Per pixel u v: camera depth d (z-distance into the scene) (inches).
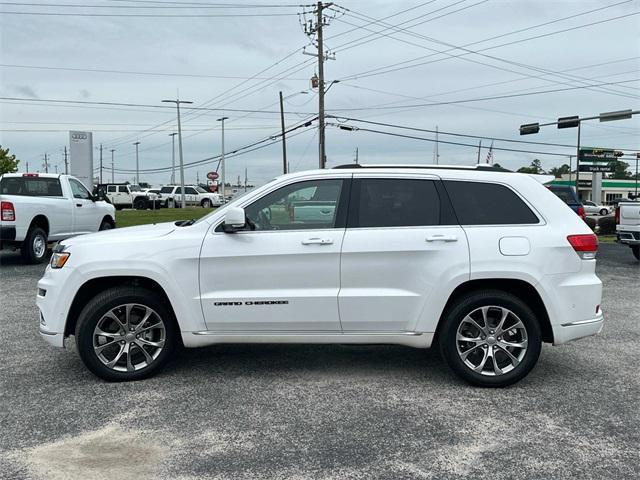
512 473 139.6
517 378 195.0
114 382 200.7
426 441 156.4
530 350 194.4
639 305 338.6
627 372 214.2
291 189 201.6
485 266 192.7
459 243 194.2
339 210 199.8
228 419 170.6
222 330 198.5
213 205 1953.7
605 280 430.0
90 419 170.2
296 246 195.0
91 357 197.0
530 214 200.1
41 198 492.7
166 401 184.1
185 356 232.1
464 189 201.8
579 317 196.7
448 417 171.9
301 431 162.4
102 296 197.9
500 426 165.9
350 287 195.3
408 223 198.2
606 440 157.2
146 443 155.1
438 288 193.2
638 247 534.0
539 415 173.8
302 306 195.0
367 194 201.0
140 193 1861.5
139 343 201.2
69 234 533.0
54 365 219.9
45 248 502.3
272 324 197.0
